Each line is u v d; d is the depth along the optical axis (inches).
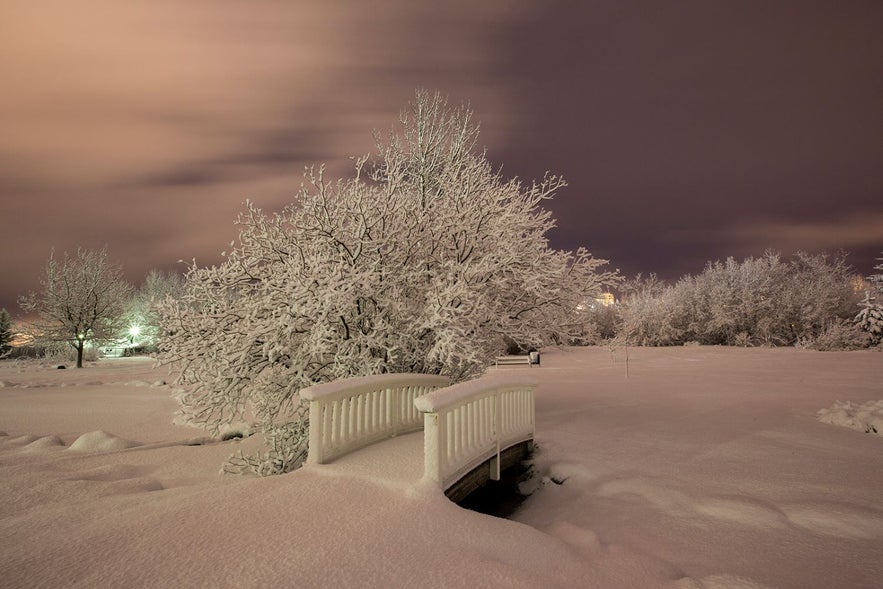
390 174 387.5
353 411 260.8
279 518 168.4
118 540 150.5
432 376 334.3
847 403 417.4
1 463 320.8
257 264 368.5
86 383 864.9
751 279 1745.8
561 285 407.2
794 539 186.4
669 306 1756.9
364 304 357.4
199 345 333.1
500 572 142.4
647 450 309.3
